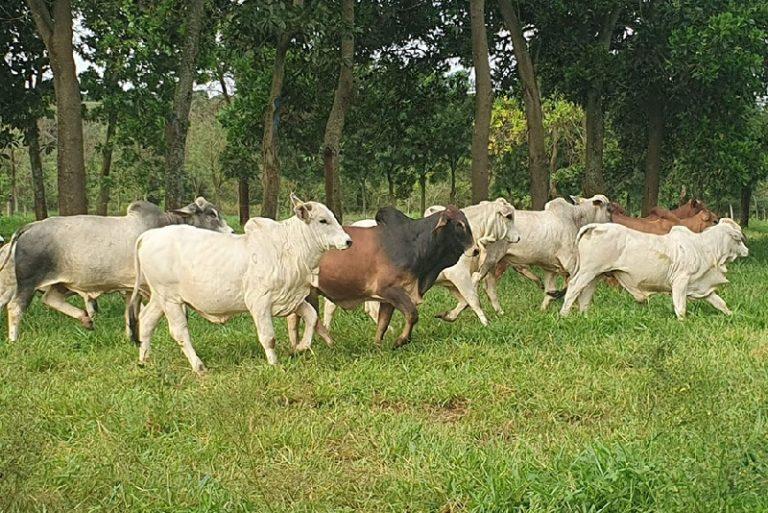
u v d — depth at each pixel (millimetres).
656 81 20797
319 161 29859
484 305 12289
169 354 8672
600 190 20531
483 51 17219
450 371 7688
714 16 18359
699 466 4820
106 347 9516
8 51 18203
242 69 22016
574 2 19359
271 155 16328
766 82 22156
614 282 12711
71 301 13227
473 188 17500
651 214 15023
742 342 8758
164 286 8297
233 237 8430
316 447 5863
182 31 17703
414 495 4926
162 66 21562
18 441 5207
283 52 16172
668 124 23609
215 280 8188
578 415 6555
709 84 19016
